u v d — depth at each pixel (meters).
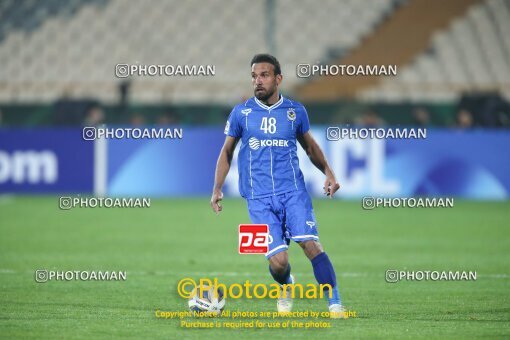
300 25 88.44
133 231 51.47
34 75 86.94
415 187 67.00
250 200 26.25
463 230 52.53
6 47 89.06
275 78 26.22
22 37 89.75
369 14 88.94
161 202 66.81
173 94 82.44
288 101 26.53
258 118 26.16
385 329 24.86
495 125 71.62
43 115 77.19
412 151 66.94
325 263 25.89
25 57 88.25
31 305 28.77
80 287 32.66
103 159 68.69
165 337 23.67
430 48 85.69
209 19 89.81
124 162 68.50
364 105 74.06
